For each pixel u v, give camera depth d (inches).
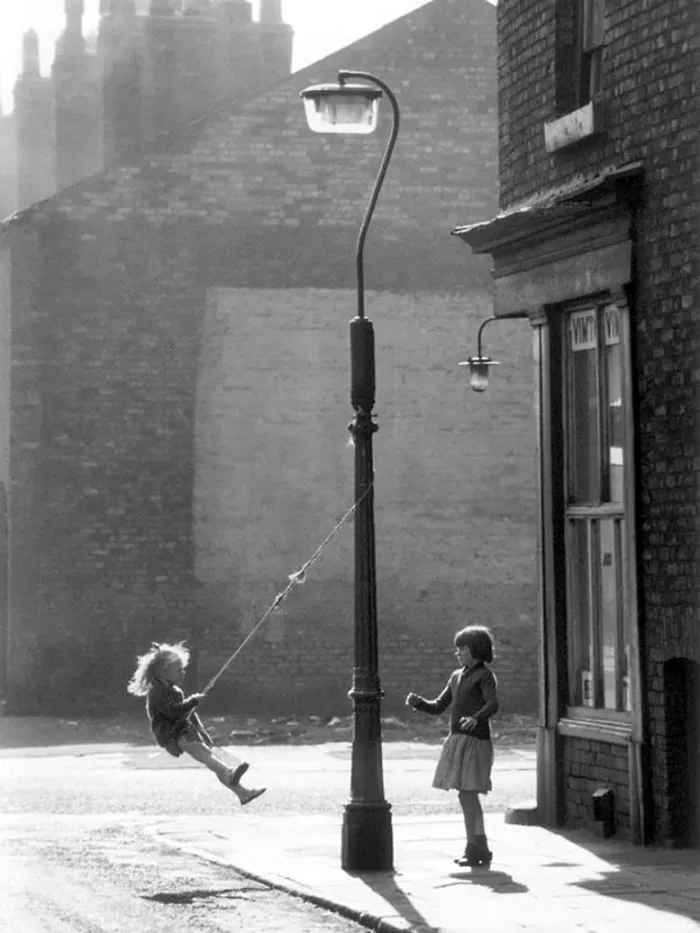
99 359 1086.4
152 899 447.5
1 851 542.6
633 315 539.8
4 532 1131.3
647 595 533.0
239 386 1091.9
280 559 1088.2
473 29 1114.7
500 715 1079.6
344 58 1105.4
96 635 1079.6
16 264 1085.8
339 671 1084.5
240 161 1096.2
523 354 1103.6
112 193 1090.1
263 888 466.9
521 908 417.1
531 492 1099.9
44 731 1002.1
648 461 533.0
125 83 1231.5
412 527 1091.3
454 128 1107.3
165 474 1087.0
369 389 513.7
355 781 493.4
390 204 1101.1
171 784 758.5
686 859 499.2
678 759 525.0
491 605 1093.1
